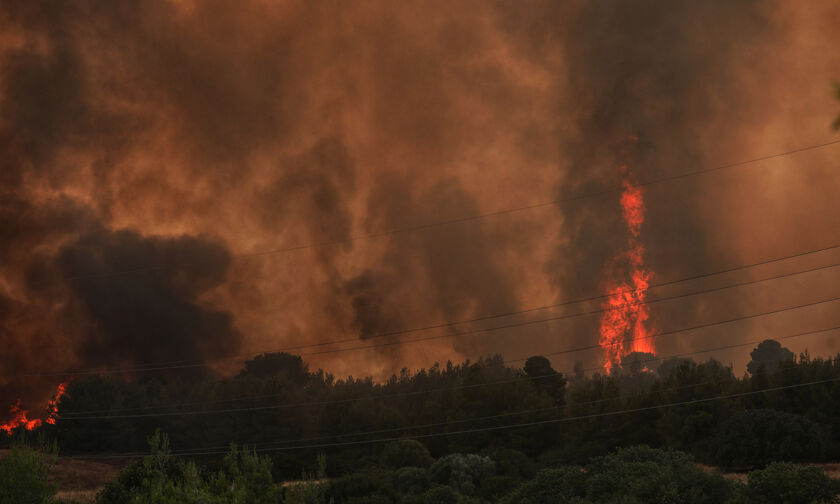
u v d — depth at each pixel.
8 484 15.26
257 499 16.03
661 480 27.22
